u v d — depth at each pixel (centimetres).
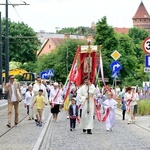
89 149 1823
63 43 10556
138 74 10719
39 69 10225
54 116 3219
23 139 2114
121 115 3850
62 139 2184
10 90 2697
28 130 2542
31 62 11394
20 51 11288
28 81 7775
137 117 3603
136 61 10506
